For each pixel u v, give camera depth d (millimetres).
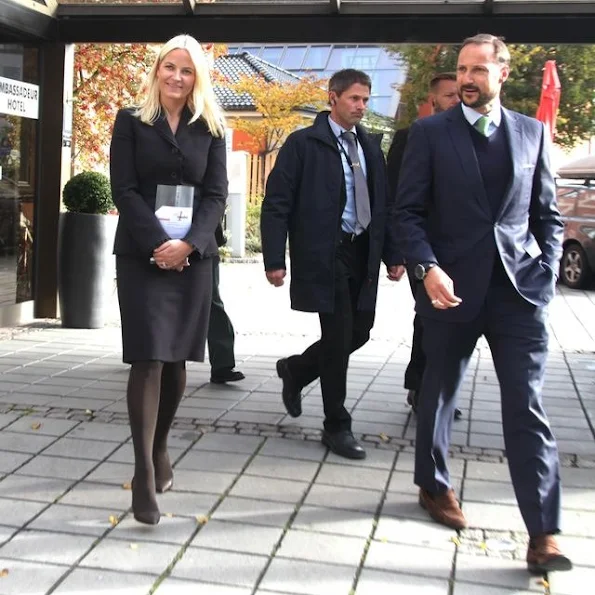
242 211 16641
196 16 7043
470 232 3350
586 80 19031
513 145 3346
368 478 4148
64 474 4074
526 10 6410
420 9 6609
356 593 3016
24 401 5305
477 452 4637
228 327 5957
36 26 7258
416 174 3445
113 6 7277
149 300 3447
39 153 7977
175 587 3021
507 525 3633
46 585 3012
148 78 3578
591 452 4703
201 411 5238
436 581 3123
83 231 7738
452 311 3373
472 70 3301
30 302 8172
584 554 3377
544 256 3414
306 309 4324
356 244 4422
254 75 24203
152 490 3469
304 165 4363
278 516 3656
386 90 25266
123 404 5309
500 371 3338
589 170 13961
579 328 9383
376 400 5699
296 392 4953
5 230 7754
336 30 6781
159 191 3488
